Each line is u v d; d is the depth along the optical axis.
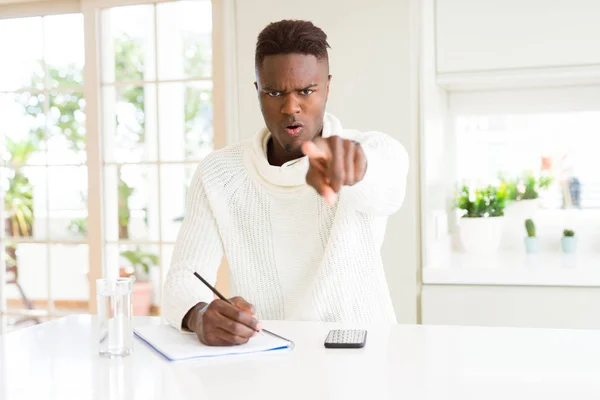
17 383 0.96
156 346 1.14
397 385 0.91
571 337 1.17
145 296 4.10
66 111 3.38
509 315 2.32
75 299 4.37
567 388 0.88
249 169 1.45
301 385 0.92
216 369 1.01
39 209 3.48
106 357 1.10
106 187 3.11
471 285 2.35
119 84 3.05
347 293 1.40
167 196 3.06
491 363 1.01
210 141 3.00
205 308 1.17
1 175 3.48
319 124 1.27
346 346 1.12
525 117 2.87
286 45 1.20
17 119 3.41
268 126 1.29
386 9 2.43
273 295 1.50
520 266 2.38
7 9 3.24
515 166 2.90
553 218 2.85
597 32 2.35
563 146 2.83
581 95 2.79
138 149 3.08
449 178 2.98
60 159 3.40
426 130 2.42
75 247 4.33
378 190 1.21
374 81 2.45
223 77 2.78
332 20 2.48
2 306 3.46
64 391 0.92
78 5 3.13
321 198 1.41
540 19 2.40
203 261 1.45
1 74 3.39
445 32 2.49
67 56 3.27
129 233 3.11
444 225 2.82
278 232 1.46
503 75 2.44
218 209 1.46
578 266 2.35
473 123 2.93
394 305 2.43
